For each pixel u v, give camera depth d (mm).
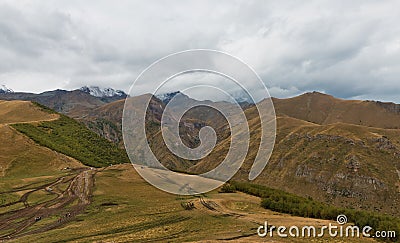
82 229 33531
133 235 30375
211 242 27391
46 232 33281
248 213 39312
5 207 45688
